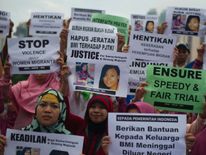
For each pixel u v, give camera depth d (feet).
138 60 20.36
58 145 14.35
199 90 16.22
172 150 14.21
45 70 17.83
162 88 16.48
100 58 17.81
